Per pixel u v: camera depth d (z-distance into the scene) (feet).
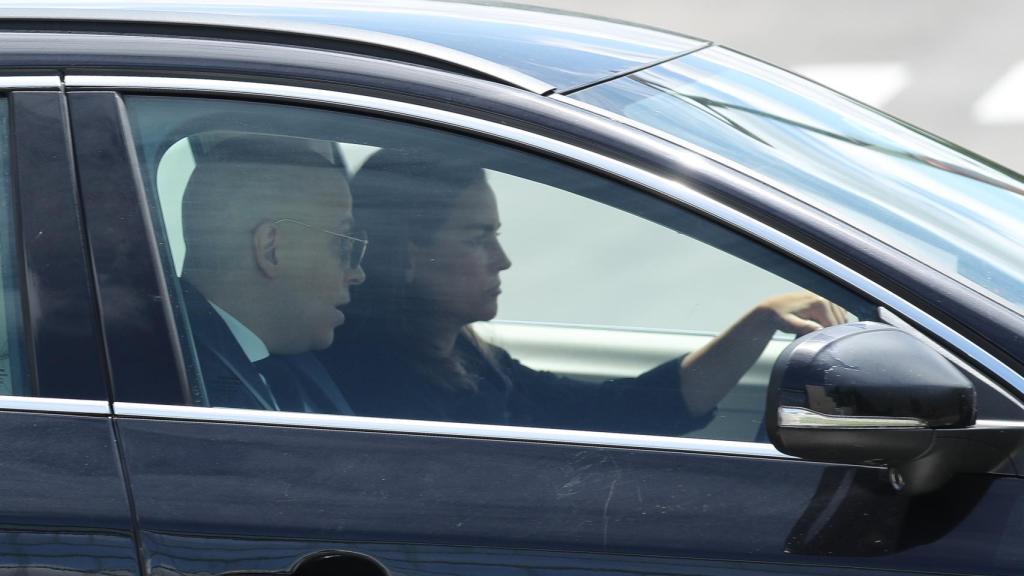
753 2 167.53
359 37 26.81
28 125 26.11
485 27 29.55
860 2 160.97
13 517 24.73
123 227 25.81
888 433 22.52
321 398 25.71
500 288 25.95
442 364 25.88
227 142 26.25
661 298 25.27
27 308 25.72
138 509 24.62
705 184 25.20
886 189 28.22
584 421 25.18
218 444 25.08
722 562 23.44
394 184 26.03
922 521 23.25
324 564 24.17
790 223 24.80
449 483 24.50
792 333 24.73
